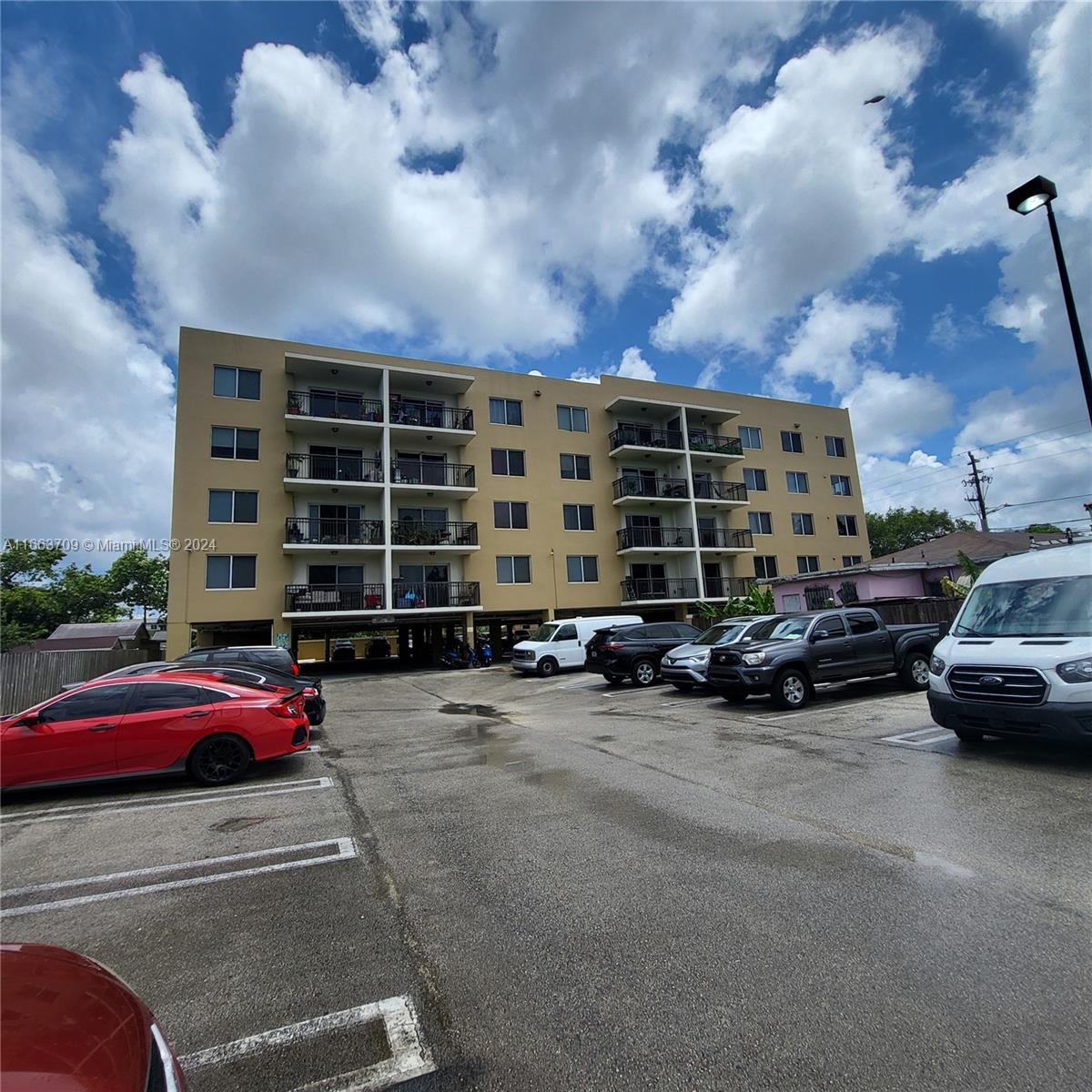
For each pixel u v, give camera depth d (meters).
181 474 22.06
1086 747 6.20
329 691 18.14
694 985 2.65
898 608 19.12
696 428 32.66
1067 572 6.39
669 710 10.84
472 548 25.20
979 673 6.05
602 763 7.01
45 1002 1.60
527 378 28.78
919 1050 2.18
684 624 16.27
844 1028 2.32
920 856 3.90
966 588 18.95
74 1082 1.34
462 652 25.33
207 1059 2.31
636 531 28.94
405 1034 2.43
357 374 25.22
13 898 3.96
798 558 33.50
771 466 33.94
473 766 7.23
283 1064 2.28
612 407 30.02
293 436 24.28
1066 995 2.46
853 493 35.91
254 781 6.97
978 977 2.61
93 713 6.71
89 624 37.00
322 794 6.25
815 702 10.41
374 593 23.77
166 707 6.90
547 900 3.55
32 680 14.34
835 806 4.98
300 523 23.53
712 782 5.93
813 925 3.11
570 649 19.86
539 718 11.25
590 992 2.64
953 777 5.56
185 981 2.88
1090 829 4.21
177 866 4.43
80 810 6.10
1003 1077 2.04
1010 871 3.63
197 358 22.94
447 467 26.31
